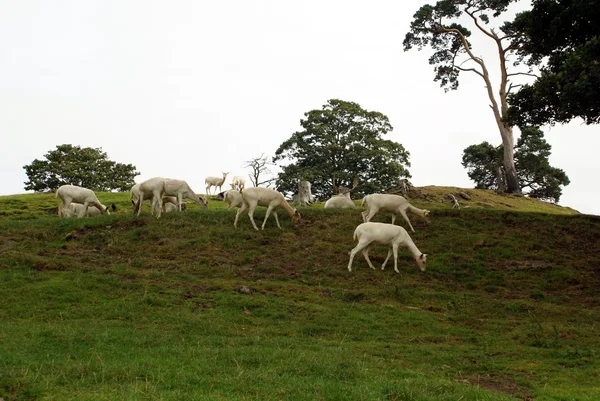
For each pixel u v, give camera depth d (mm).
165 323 12984
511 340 12703
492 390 9320
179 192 22500
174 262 18031
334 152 46875
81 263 17484
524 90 22547
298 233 20812
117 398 7566
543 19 21344
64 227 21281
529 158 56812
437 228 21234
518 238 20453
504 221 22156
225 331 12586
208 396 7809
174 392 7922
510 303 15523
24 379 8219
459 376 10039
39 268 16625
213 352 10398
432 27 47844
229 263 18172
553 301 16078
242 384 8492
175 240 19938
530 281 17391
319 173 45469
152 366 9273
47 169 58531
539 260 18906
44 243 19891
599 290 16750
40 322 12555
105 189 60969
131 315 13344
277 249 19359
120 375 8727
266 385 8531
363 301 15500
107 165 62938
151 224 21172
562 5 20922
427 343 12422
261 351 10469
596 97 18484
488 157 59281
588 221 22406
